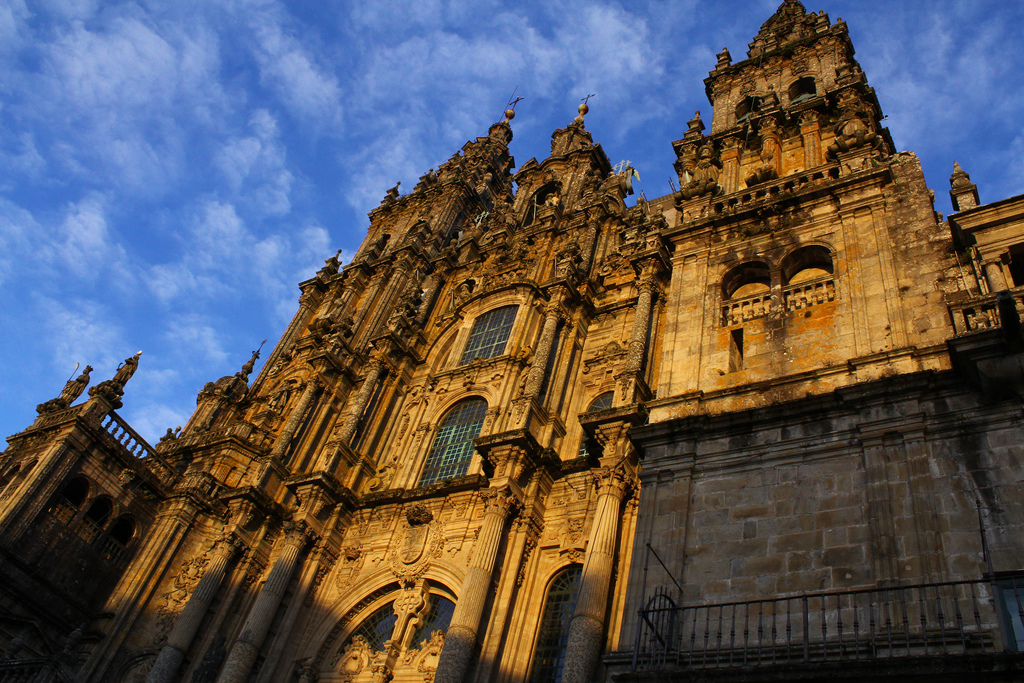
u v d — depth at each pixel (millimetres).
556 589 26594
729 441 17891
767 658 13961
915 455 15398
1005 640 12141
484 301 41438
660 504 17688
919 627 13188
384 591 30641
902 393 16375
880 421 16219
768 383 18719
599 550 23375
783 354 19703
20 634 29031
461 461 34375
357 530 33562
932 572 13719
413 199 64438
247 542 34188
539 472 28953
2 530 30703
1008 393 15281
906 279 19297
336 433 39719
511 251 45906
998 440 14875
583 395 34312
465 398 37344
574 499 28250
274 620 30250
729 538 16312
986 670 11172
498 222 51500
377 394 39594
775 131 29844
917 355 17281
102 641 32125
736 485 17109
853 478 15828
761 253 22688
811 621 14281
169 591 34562
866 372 17609
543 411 31922
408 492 33000
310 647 29844
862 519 15141
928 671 11555
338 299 50375
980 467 14695
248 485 34969
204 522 36938
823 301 20312
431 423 37125
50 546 32312
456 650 23875
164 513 36594
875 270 19984
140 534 35969
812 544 15320
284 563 31203
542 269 42156
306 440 38969
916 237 20125
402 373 40812
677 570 16266
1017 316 15109
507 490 27766
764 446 17344
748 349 20438
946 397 15906
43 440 34688
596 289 38656
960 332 17375
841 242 21469
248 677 28453
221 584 33031
